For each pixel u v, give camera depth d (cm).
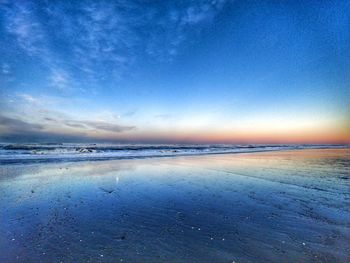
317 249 424
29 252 419
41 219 616
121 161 2369
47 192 948
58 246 446
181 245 451
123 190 996
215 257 400
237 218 620
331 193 905
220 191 966
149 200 827
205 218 623
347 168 1692
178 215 652
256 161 2364
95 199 841
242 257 399
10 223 582
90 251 425
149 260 390
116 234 510
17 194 905
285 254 407
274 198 834
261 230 527
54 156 2770
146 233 515
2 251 423
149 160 2534
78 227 555
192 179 1271
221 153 4216
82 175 1401
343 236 482
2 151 3216
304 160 2406
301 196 859
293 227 543
